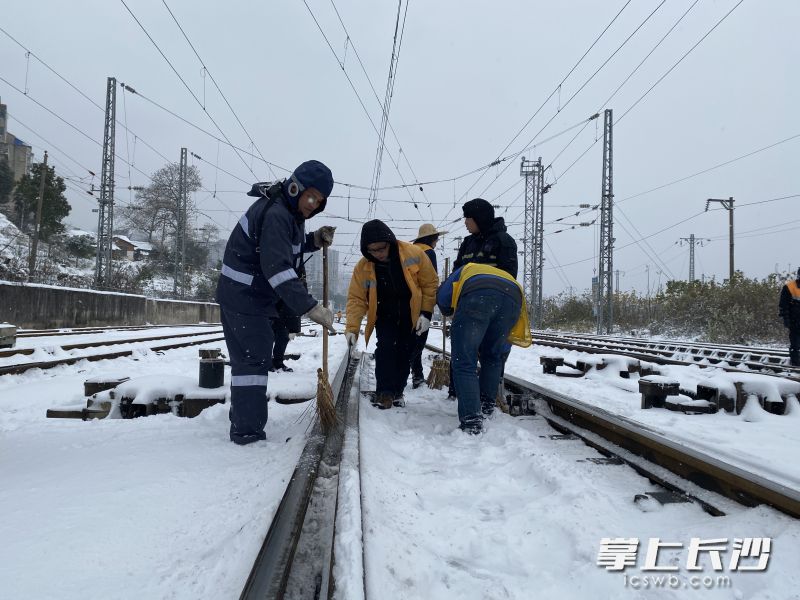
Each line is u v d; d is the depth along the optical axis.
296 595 1.65
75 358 8.84
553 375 7.61
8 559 1.87
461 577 1.87
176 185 55.66
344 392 4.90
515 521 2.32
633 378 7.22
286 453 3.06
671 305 25.75
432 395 5.60
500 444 3.52
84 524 2.15
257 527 2.06
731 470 2.49
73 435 3.58
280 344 7.02
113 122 24.84
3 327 9.40
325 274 4.16
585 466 3.06
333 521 2.09
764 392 4.93
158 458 3.00
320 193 3.51
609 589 1.79
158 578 1.78
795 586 1.75
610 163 24.95
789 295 9.65
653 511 2.44
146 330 19.11
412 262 4.61
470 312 3.88
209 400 4.30
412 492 2.66
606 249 25.00
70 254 44.03
